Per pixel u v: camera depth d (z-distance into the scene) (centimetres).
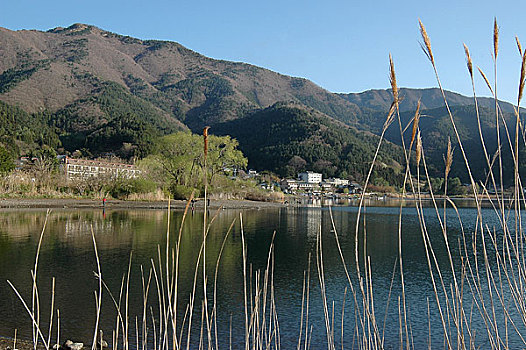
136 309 962
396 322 930
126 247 1764
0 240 1905
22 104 18362
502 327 899
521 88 256
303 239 2278
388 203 7819
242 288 1180
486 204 7231
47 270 1312
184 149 5659
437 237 2445
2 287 1109
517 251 355
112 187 5253
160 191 5447
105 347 724
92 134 13312
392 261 1666
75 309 944
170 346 734
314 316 954
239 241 2114
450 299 1103
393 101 250
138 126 13200
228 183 6344
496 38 256
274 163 16038
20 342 732
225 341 780
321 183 13812
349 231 2770
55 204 4041
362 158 15512
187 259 1579
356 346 779
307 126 18162
